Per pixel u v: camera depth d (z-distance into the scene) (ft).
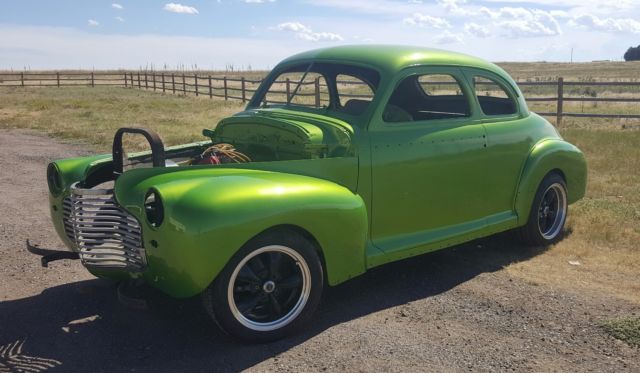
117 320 12.71
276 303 11.59
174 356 11.08
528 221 17.16
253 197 10.87
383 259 13.55
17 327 12.44
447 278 15.16
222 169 12.09
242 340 11.35
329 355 11.08
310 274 11.73
